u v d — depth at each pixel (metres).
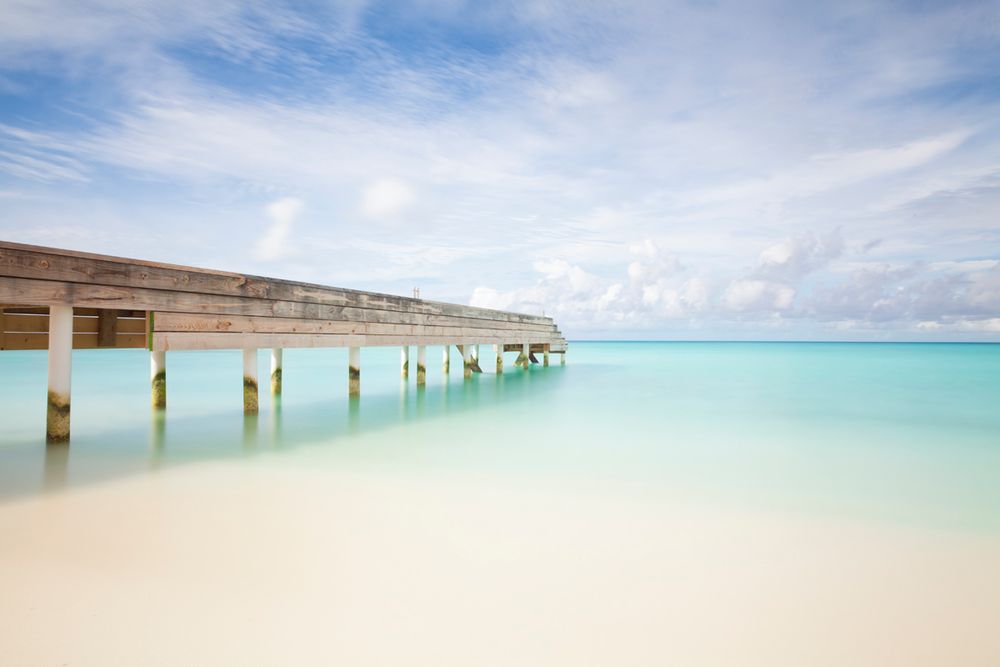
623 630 3.15
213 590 3.47
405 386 16.25
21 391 13.18
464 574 3.78
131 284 7.05
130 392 13.62
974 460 7.66
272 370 12.69
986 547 4.50
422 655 2.86
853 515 5.25
